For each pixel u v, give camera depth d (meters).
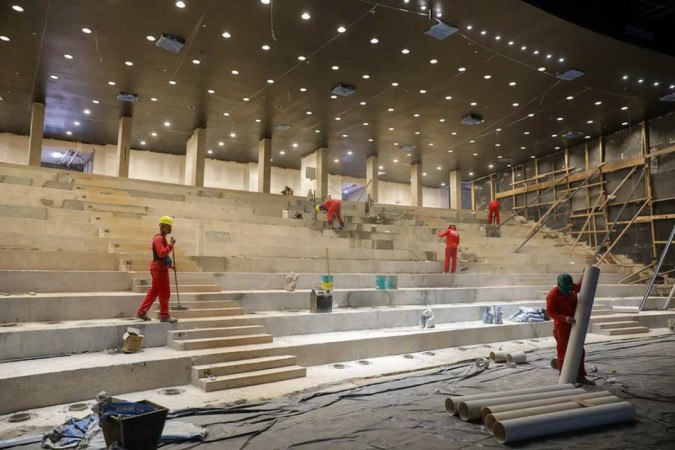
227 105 18.56
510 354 8.21
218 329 7.50
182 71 15.41
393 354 8.88
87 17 12.15
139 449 3.74
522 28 12.34
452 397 5.41
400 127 20.97
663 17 13.44
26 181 14.38
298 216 17.86
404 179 32.69
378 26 12.44
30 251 8.95
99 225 11.31
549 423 4.71
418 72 15.20
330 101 17.94
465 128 20.94
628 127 20.81
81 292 8.53
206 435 4.49
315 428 4.79
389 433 4.70
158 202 14.83
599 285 15.64
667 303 14.55
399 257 15.52
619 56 13.88
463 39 13.05
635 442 4.60
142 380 6.03
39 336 6.25
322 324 9.27
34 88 17.12
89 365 5.77
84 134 22.92
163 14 11.95
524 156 25.84
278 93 17.22
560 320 6.93
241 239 13.41
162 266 7.38
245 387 6.33
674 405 5.82
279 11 11.77
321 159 24.56
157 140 23.66
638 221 19.98
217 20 12.23
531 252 19.69
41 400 5.28
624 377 7.27
